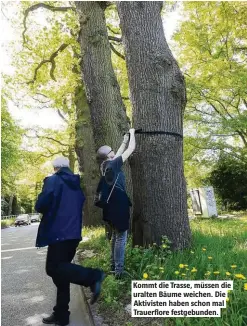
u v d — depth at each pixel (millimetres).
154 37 5781
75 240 3844
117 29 16125
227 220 14414
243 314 3195
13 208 71312
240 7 18297
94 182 15383
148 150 5559
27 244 12617
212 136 20484
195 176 24703
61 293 3963
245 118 19156
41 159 31641
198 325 3107
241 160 21969
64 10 14305
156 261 4555
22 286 5629
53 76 15867
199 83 17750
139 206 5637
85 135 15867
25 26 14617
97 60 8461
